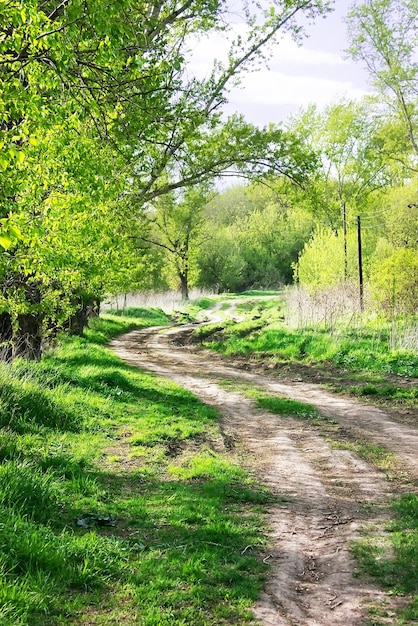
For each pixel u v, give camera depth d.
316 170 18.91
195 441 11.20
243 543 6.49
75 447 9.78
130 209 16.17
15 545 5.32
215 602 5.07
